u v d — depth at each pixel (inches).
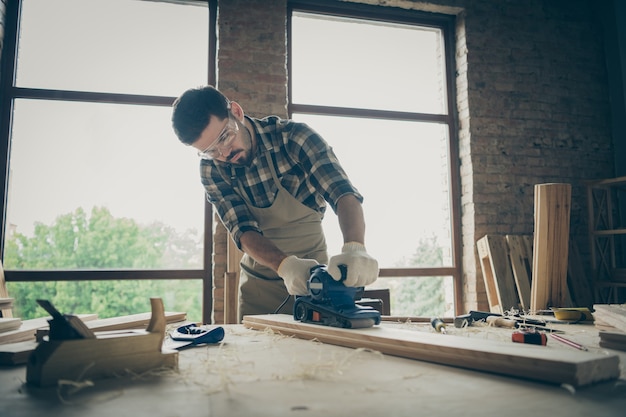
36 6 149.4
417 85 175.8
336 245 151.3
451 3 171.3
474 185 165.5
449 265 171.8
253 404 26.8
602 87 183.6
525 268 157.3
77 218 186.5
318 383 31.8
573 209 174.6
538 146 173.3
